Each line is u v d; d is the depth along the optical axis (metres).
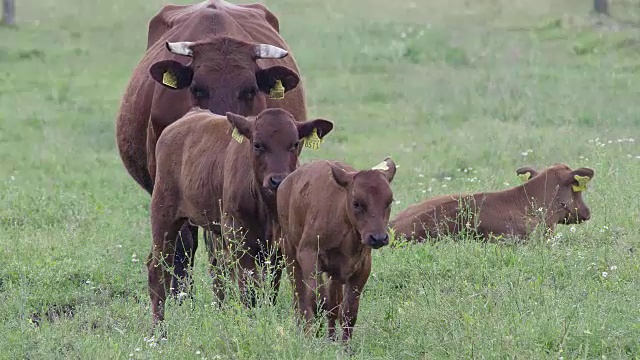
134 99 42.53
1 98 82.81
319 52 96.12
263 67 41.66
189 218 33.28
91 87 87.00
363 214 26.56
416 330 28.33
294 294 29.45
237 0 117.88
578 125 66.62
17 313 33.22
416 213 39.59
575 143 59.19
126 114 43.19
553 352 26.08
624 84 79.25
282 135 30.62
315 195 28.09
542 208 38.78
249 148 31.11
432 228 39.06
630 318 28.03
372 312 30.19
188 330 28.61
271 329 27.42
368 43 99.12
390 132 70.38
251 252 31.53
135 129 42.44
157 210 33.75
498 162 57.22
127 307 33.94
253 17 45.56
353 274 27.97
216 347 27.48
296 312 29.30
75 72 92.06
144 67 43.19
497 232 39.22
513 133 64.44
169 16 45.53
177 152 33.38
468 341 26.73
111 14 113.94
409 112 76.06
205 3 45.88
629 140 55.47
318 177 28.38
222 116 33.94
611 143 57.72
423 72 88.44
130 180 58.28
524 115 71.06
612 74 82.44
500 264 34.28
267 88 39.16
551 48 93.06
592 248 35.72
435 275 33.44
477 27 103.44
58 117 77.31
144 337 29.50
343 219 27.30
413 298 31.28
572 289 30.72
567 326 26.86
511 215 39.41
